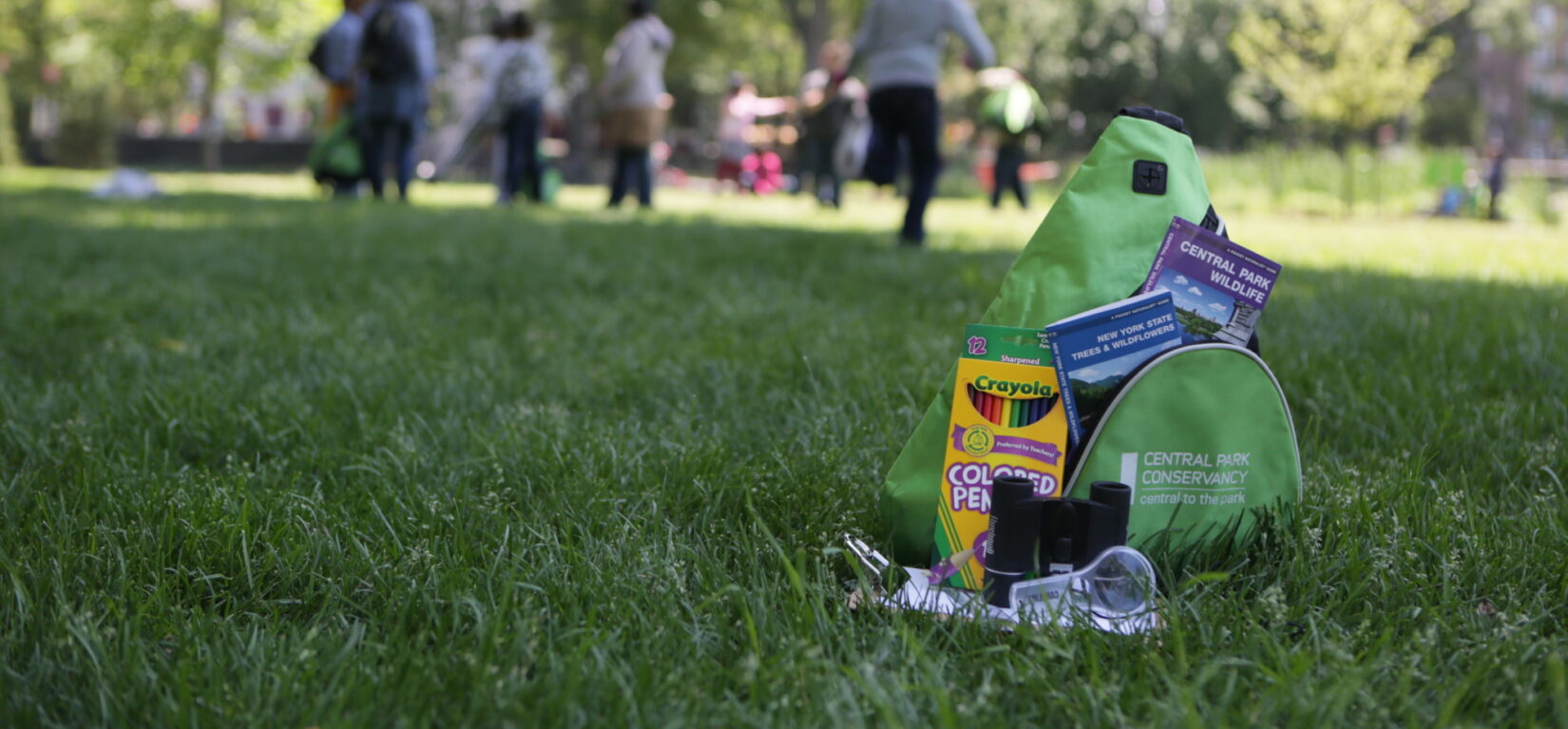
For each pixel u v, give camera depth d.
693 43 36.84
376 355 3.79
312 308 4.84
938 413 2.02
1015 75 15.09
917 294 5.36
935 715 1.45
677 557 2.01
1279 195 18.66
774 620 1.70
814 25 34.06
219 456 2.79
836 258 6.91
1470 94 52.50
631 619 1.73
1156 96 45.16
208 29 25.62
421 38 12.27
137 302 4.82
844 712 1.45
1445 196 17.72
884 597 1.83
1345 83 18.52
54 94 32.47
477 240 7.85
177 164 35.19
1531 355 3.65
